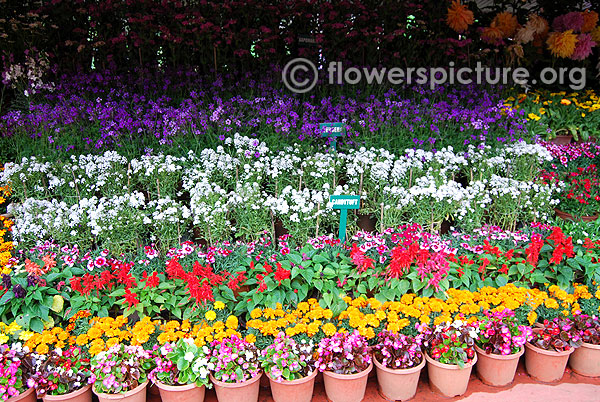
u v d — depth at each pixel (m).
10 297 3.09
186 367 2.93
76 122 4.89
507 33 6.15
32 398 2.94
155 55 5.77
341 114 4.97
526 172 4.76
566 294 3.50
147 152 4.49
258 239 4.02
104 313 3.27
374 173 4.21
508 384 3.36
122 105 5.06
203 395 3.07
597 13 6.54
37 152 4.65
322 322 3.31
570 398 3.26
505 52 6.16
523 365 3.57
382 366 3.11
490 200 4.29
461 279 3.60
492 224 4.59
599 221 4.28
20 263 3.70
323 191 4.37
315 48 5.64
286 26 5.70
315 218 4.13
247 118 4.96
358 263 3.46
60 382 2.89
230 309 3.44
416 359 3.14
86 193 4.36
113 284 3.44
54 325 3.28
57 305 3.22
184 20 5.34
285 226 4.04
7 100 5.71
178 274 3.31
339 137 4.95
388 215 4.20
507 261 3.78
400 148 4.73
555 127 5.66
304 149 4.68
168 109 4.88
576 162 5.19
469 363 3.12
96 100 5.01
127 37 5.62
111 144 4.75
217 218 3.90
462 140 4.90
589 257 3.82
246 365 2.97
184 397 2.97
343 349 3.02
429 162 4.52
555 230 3.72
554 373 3.38
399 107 5.02
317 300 3.64
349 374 3.02
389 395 3.18
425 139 4.80
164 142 4.61
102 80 5.39
